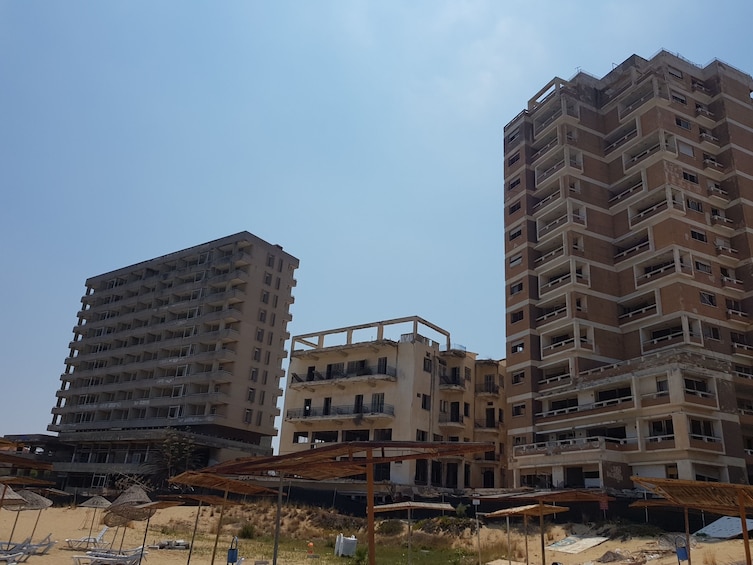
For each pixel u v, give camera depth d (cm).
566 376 5288
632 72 6209
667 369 4322
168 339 8556
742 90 6281
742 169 5809
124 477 6869
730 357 5053
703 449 4100
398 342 6203
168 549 2925
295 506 4809
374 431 5997
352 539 3050
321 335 6888
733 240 5619
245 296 8200
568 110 6322
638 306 5612
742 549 2512
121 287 9762
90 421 9025
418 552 3192
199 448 7119
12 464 2311
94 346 9812
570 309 5422
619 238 5847
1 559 2267
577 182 5975
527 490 4222
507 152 6862
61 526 4147
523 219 6259
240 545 3319
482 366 6712
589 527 3547
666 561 2512
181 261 9269
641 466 4388
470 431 6397
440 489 5062
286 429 6612
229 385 7706
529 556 2984
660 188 5503
